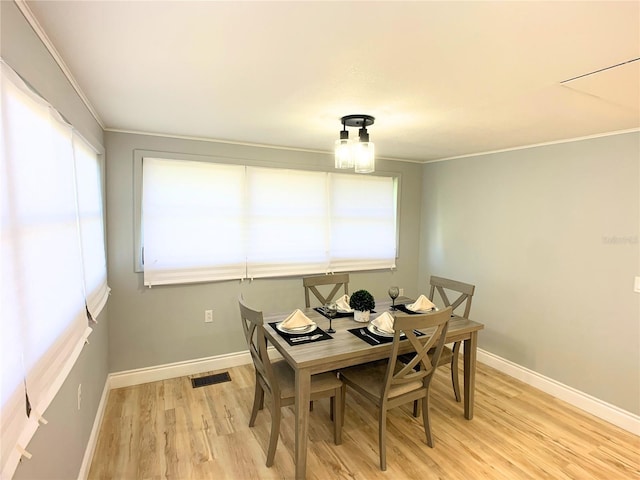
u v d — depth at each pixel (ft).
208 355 11.35
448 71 5.35
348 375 8.20
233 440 7.97
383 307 10.28
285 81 5.86
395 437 8.22
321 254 12.96
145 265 10.25
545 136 9.58
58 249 4.99
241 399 9.70
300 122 8.54
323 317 9.33
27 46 3.95
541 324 10.59
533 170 10.80
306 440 6.77
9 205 3.44
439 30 4.15
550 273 10.36
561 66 5.10
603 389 9.17
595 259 9.35
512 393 10.36
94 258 7.80
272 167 11.84
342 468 7.18
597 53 4.68
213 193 10.99
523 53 4.71
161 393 9.93
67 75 5.57
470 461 7.45
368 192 13.84
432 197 14.66
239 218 11.41
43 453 4.44
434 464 7.34
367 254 14.01
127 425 8.43
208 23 4.08
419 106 7.07
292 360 6.77
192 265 10.85
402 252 14.94
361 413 9.21
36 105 4.17
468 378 8.89
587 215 9.50
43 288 4.35
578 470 7.25
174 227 10.55
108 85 6.15
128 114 8.05
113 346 10.11
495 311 11.98
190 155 10.61
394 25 4.06
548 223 10.41
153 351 10.62
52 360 4.66
